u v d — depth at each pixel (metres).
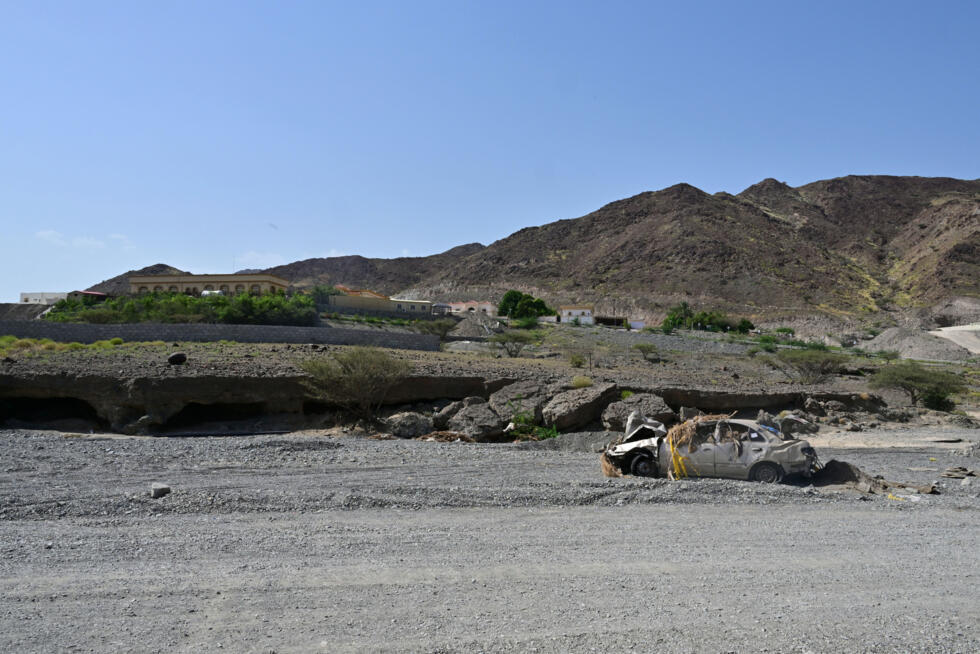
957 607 5.74
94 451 15.05
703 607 5.59
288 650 4.62
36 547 7.10
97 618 5.16
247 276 92.69
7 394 24.00
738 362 60.59
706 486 10.86
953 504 10.65
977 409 38.44
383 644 4.73
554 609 5.48
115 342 36.41
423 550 7.22
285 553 7.02
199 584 5.96
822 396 30.53
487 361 36.97
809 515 9.46
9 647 4.61
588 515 9.21
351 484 11.33
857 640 4.96
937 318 154.00
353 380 24.16
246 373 25.55
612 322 132.25
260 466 13.34
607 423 23.00
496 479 12.40
